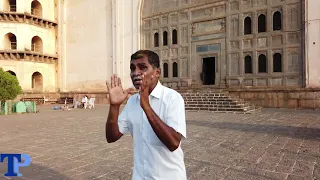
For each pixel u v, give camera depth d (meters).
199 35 20.88
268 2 17.78
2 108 16.72
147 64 1.80
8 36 26.45
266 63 17.91
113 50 25.12
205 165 5.07
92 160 5.59
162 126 1.70
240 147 6.47
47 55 27.67
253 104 16.72
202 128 9.50
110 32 25.61
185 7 21.56
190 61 21.30
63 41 28.67
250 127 9.52
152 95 1.92
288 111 14.96
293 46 16.88
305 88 15.93
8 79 17.03
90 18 27.06
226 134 8.23
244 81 18.69
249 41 18.56
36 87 28.03
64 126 10.74
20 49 25.89
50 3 28.75
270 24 17.73
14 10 27.41
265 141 7.09
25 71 26.09
